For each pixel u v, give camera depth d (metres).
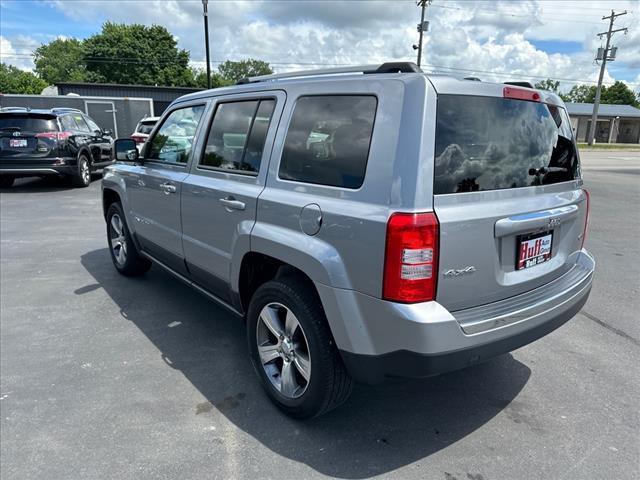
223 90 3.46
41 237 6.94
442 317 2.11
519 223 2.38
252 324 2.95
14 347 3.63
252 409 2.89
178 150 3.89
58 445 2.54
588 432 2.71
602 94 85.44
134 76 64.81
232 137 3.23
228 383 3.17
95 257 5.98
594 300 4.73
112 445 2.55
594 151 37.16
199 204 3.40
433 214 2.10
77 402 2.93
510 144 2.47
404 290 2.09
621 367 3.44
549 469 2.42
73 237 6.95
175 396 3.01
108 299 4.60
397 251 2.07
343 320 2.30
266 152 2.87
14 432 2.65
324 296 2.36
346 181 2.35
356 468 2.41
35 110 10.61
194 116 3.75
